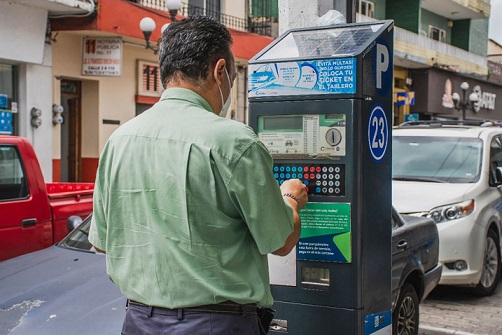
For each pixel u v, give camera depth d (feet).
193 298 6.75
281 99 9.73
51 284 12.28
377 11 80.53
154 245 6.91
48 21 40.29
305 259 9.71
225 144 6.75
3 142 18.51
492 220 22.94
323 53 9.62
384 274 10.27
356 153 9.33
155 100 49.88
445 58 84.07
